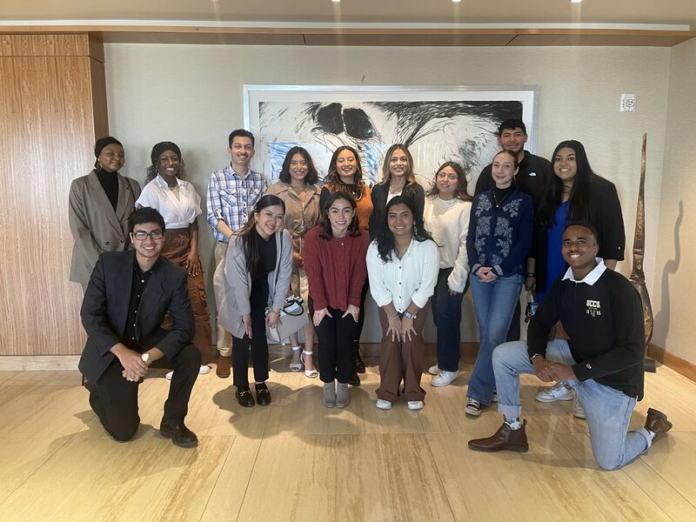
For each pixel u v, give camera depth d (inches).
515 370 103.9
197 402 128.4
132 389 106.3
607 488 92.2
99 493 90.5
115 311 107.3
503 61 156.3
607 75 156.3
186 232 146.4
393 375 123.4
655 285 161.3
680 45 150.8
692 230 144.6
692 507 86.9
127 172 157.5
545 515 84.7
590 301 93.8
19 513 84.9
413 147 159.2
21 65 144.1
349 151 140.0
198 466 99.2
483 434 112.2
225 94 156.2
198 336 148.6
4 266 149.9
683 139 148.9
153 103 155.6
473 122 158.1
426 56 156.0
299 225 145.6
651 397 131.4
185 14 141.8
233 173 145.8
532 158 139.4
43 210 148.3
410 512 85.4
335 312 123.3
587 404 96.1
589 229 92.7
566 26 149.8
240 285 118.1
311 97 156.9
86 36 143.1
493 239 119.1
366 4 134.4
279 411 123.3
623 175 159.8
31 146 146.6
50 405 127.9
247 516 84.3
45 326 151.9
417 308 118.6
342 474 96.4
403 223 113.5
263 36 145.9
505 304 118.8
